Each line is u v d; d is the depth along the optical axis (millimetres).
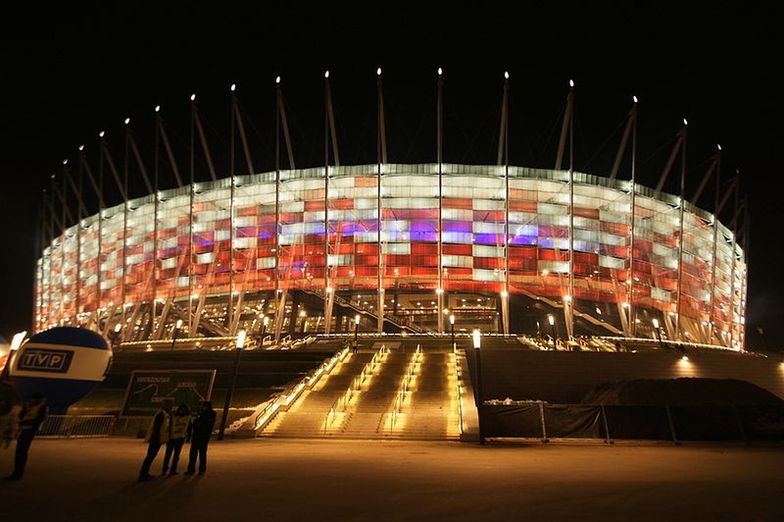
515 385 40938
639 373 42406
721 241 97438
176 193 89250
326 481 13453
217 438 25109
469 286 78312
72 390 27078
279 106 75250
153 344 71250
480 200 80875
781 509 10195
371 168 81125
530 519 9359
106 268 95812
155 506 10297
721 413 25375
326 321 73250
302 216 82188
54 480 13047
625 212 83812
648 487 12727
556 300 80062
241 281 82500
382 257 79312
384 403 31406
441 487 12641
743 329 98125
